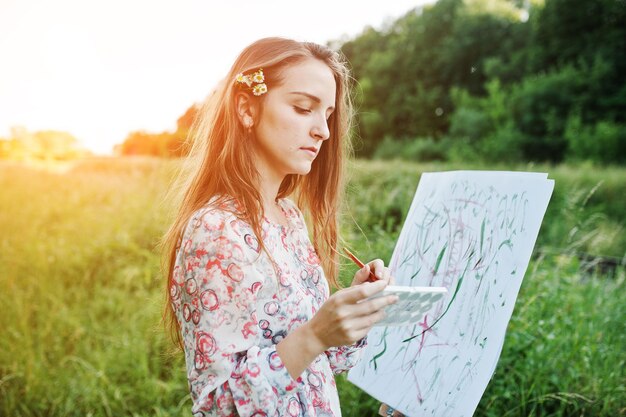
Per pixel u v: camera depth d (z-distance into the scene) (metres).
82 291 4.24
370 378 1.47
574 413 2.31
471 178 1.47
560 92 16.78
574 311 2.79
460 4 23.91
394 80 24.53
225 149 1.12
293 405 1.02
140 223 5.10
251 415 0.92
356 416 2.49
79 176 7.16
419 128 23.19
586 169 11.13
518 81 20.41
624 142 13.67
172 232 1.18
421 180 1.70
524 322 2.48
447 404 1.23
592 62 17.83
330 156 1.36
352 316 0.91
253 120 1.13
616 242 5.18
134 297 4.11
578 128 15.09
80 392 3.04
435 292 0.99
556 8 19.23
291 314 1.05
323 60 1.16
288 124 1.10
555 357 2.43
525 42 21.45
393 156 20.92
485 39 22.44
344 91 1.32
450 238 1.45
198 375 0.99
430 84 23.59
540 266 3.19
